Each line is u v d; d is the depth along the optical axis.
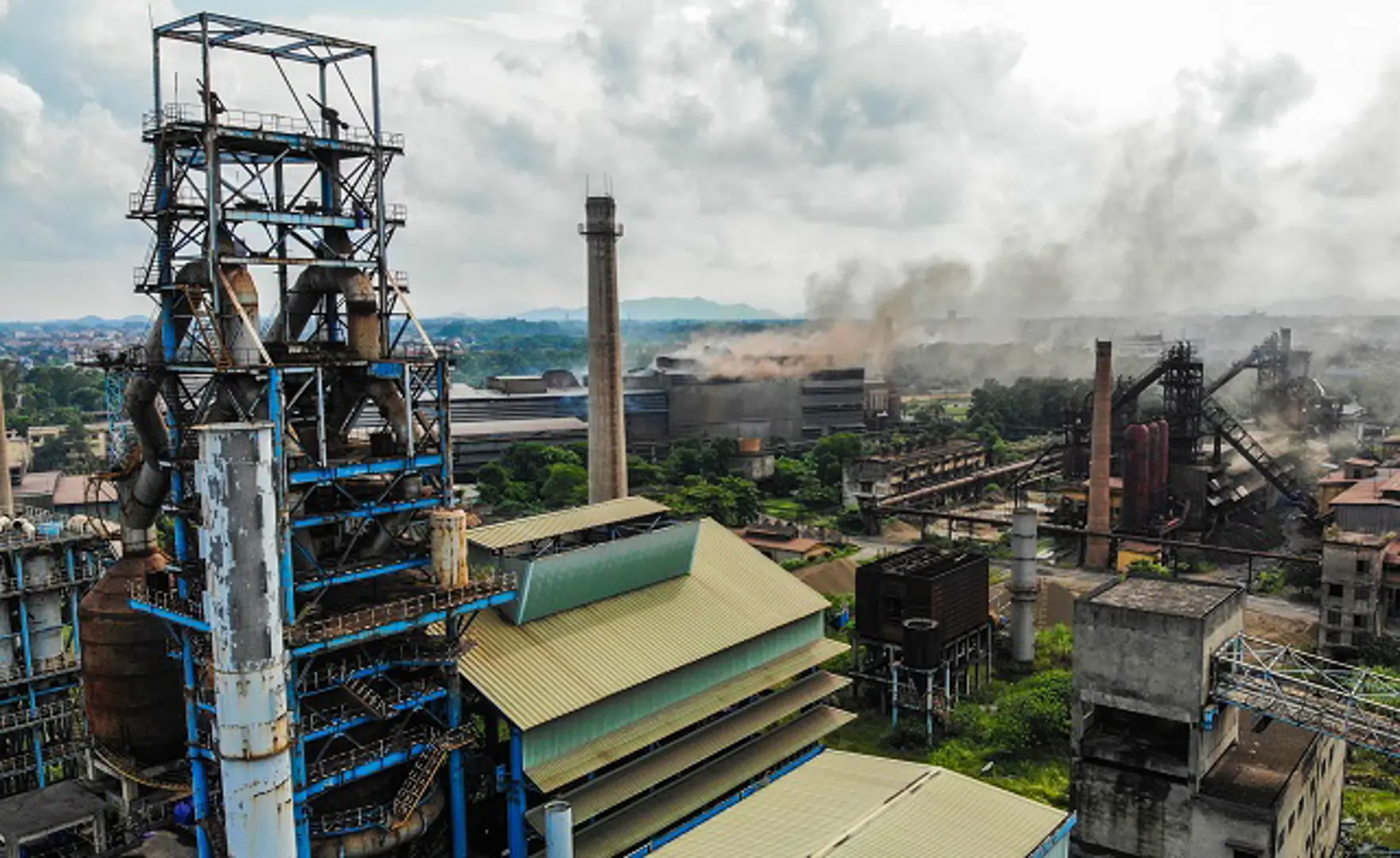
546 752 51.41
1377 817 65.56
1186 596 57.31
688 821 55.97
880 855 45.09
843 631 96.69
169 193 48.91
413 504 51.59
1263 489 165.62
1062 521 143.88
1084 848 56.38
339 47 52.69
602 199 121.50
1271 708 52.88
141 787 58.75
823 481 187.12
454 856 51.56
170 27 48.72
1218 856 52.09
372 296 52.25
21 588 66.12
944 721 76.94
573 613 59.53
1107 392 128.38
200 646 49.12
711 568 69.75
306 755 50.62
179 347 49.81
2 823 56.81
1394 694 52.47
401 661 50.12
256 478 41.91
